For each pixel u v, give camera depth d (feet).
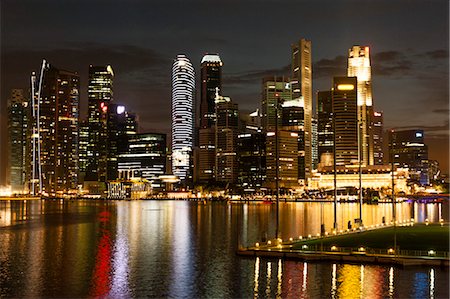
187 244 515.91
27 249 481.05
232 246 497.87
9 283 332.80
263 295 293.23
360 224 551.18
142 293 307.37
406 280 311.06
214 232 651.66
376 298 282.77
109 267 382.63
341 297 285.43
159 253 450.30
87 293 308.19
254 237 588.50
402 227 574.97
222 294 299.58
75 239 566.36
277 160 427.74
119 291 312.09
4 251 466.70
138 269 374.22
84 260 414.41
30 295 305.12
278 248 403.75
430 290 292.81
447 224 613.11
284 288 302.66
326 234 495.41
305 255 367.66
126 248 485.15
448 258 341.41
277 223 422.00
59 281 337.93
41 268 380.37
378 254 364.17
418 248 396.78
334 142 506.48
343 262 357.61
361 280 313.32
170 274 355.56
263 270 343.46
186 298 295.89
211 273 354.54
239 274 335.88
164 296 300.61
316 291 295.69
